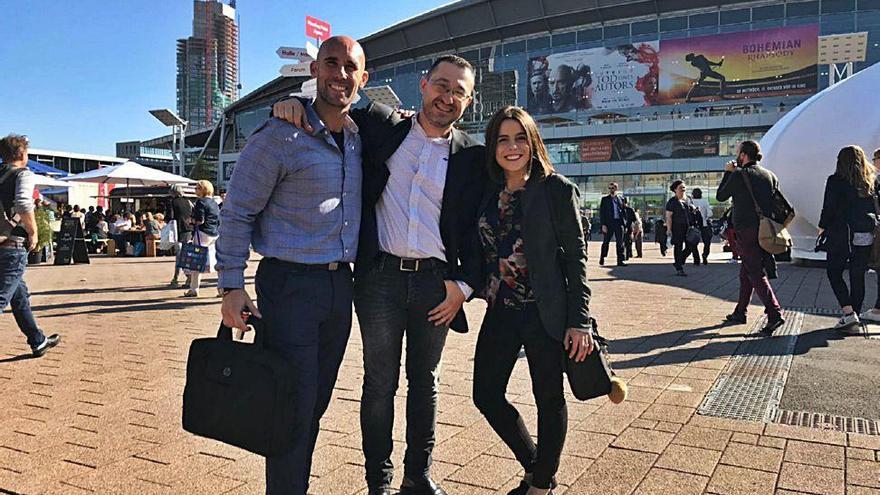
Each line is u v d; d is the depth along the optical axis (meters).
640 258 17.72
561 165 51.56
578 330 2.55
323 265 2.44
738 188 6.34
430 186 2.67
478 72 59.94
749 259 6.32
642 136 49.25
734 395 4.27
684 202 12.42
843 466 3.08
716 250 21.53
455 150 2.73
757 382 4.57
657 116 51.25
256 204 2.36
